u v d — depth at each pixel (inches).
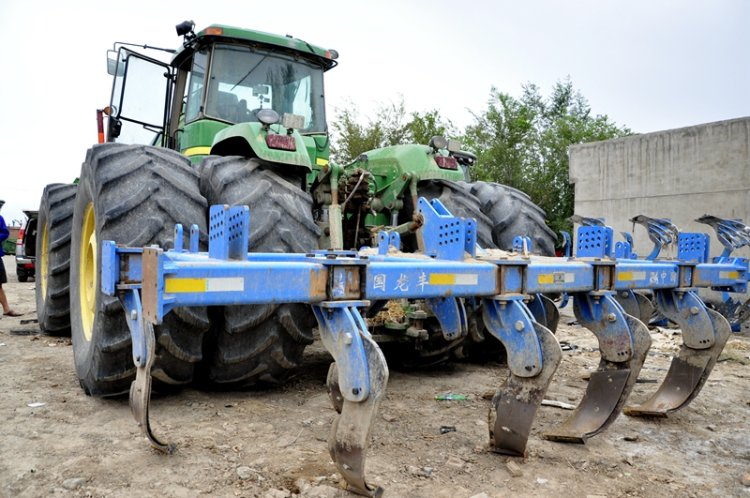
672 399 136.9
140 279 84.7
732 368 188.9
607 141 493.4
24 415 119.7
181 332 117.4
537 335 100.6
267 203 126.0
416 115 784.3
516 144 953.5
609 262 116.8
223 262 76.7
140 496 84.9
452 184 169.6
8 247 1077.1
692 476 98.9
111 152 127.7
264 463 97.1
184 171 129.9
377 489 84.7
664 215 454.6
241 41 179.6
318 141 194.4
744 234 166.7
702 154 432.1
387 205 167.9
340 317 83.4
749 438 118.9
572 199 922.7
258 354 124.1
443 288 93.3
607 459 105.3
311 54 190.7
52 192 206.8
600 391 119.7
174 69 213.9
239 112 180.1
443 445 109.7
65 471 92.6
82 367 132.1
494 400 104.9
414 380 160.2
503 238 174.7
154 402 128.7
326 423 117.9
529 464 101.8
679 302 140.3
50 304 202.5
